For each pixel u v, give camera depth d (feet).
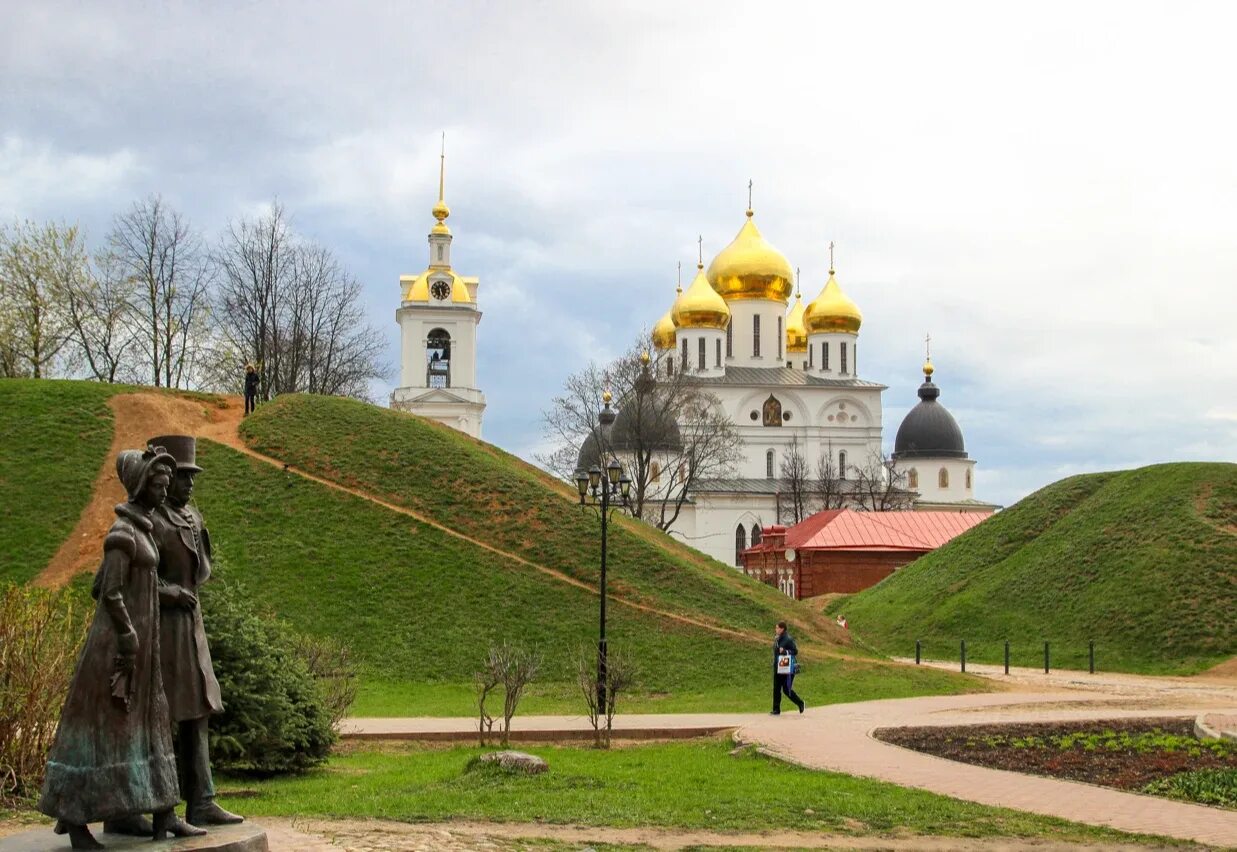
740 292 336.29
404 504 143.74
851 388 324.19
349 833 40.11
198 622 35.37
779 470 319.68
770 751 65.51
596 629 122.62
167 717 33.86
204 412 161.38
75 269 198.80
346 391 223.92
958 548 193.98
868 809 48.01
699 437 272.31
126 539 33.01
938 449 352.49
